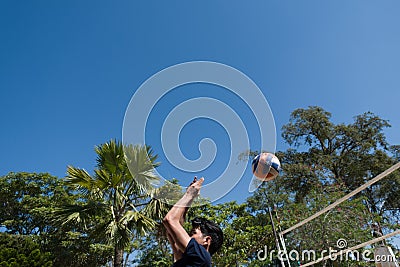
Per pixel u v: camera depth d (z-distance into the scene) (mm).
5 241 8719
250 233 10766
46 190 18922
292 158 17344
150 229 7625
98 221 12039
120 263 7570
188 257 1316
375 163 15805
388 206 15328
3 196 18156
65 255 15109
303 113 17531
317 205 9805
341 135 17359
